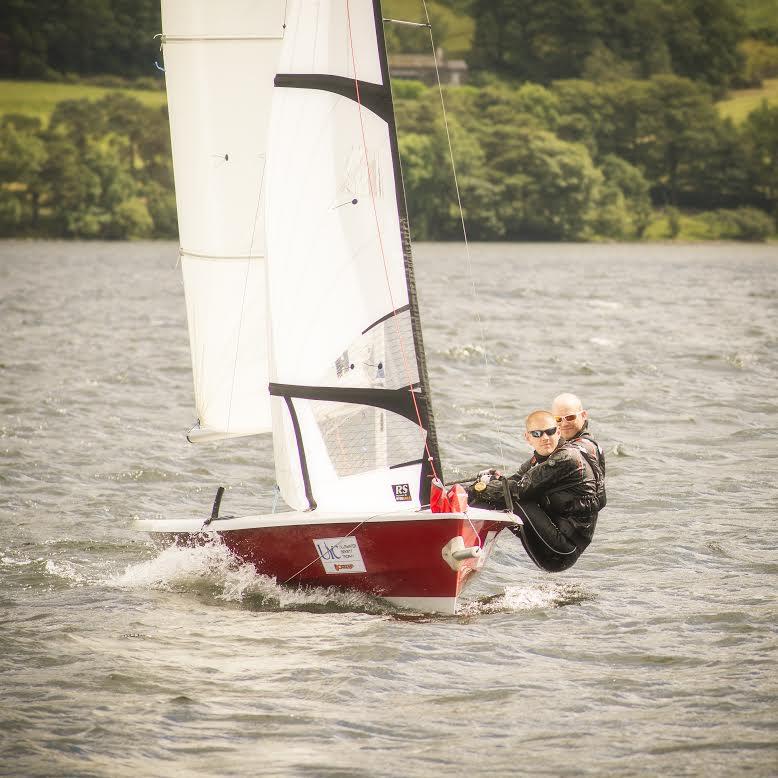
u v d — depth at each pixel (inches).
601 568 1672.0
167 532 1534.2
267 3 1605.6
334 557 1437.0
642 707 1146.0
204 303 1642.5
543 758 1032.8
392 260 1438.2
